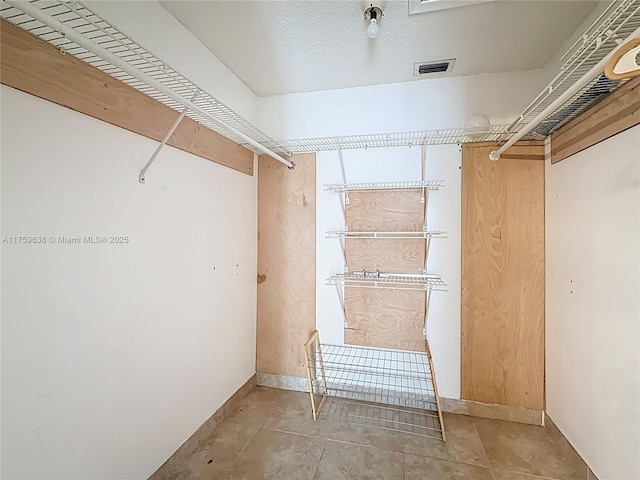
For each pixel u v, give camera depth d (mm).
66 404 1114
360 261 2348
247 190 2410
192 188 1781
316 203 2443
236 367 2268
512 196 2078
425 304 2227
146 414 1462
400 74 2152
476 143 2141
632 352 1243
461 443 1847
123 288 1339
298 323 2488
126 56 1288
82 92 1153
